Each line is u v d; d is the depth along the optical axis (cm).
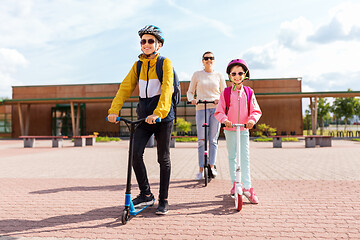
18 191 421
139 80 317
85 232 250
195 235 241
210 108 510
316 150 1189
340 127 4494
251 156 950
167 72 304
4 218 293
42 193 407
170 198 372
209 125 512
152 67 311
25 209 326
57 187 451
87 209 324
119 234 245
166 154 310
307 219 281
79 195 394
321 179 498
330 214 297
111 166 730
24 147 1577
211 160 502
